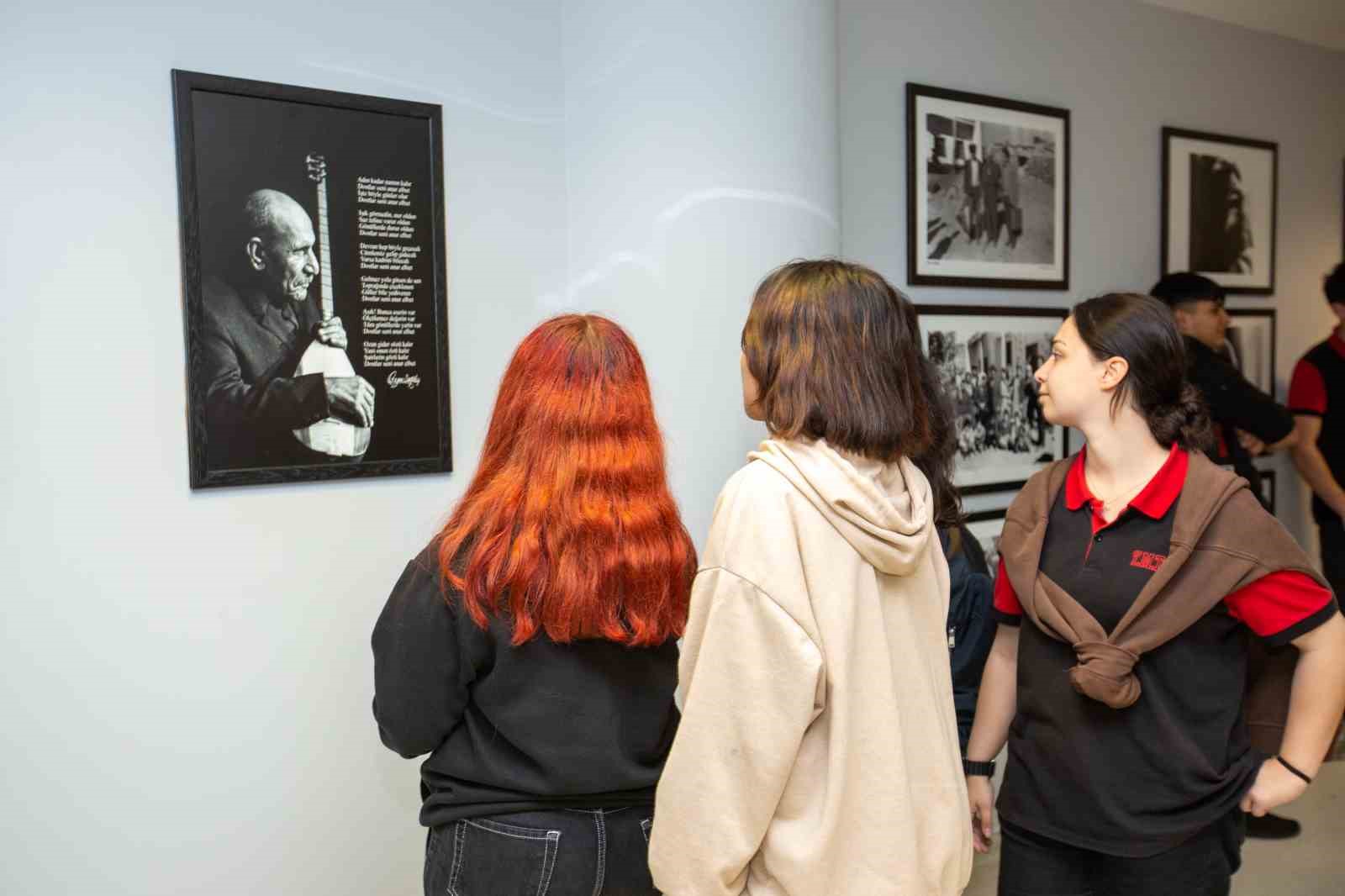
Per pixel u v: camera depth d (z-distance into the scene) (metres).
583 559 1.19
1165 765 1.38
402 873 2.21
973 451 3.25
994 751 1.67
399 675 1.24
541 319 2.35
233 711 1.97
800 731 1.01
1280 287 4.24
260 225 1.94
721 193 2.21
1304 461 3.81
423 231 2.14
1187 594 1.36
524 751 1.23
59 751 1.80
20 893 1.78
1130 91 3.68
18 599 1.75
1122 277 3.70
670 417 2.24
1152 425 1.45
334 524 2.08
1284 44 4.18
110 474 1.82
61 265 1.76
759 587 1.03
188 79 1.84
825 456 1.08
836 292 1.10
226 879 1.98
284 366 1.97
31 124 1.72
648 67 2.22
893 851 1.04
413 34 2.13
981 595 1.83
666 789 1.08
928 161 3.10
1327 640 1.35
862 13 2.95
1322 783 3.36
